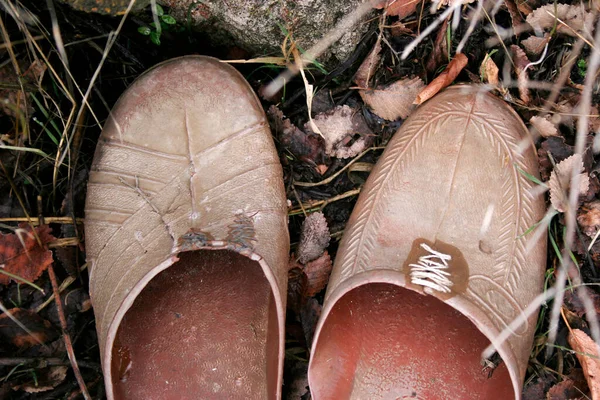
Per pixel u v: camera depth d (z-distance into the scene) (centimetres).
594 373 44
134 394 42
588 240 45
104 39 44
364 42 45
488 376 43
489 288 41
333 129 46
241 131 43
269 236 42
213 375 43
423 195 43
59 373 45
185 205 42
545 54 45
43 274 45
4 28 41
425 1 45
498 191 43
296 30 43
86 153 46
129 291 39
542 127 45
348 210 47
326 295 43
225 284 44
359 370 44
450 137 43
